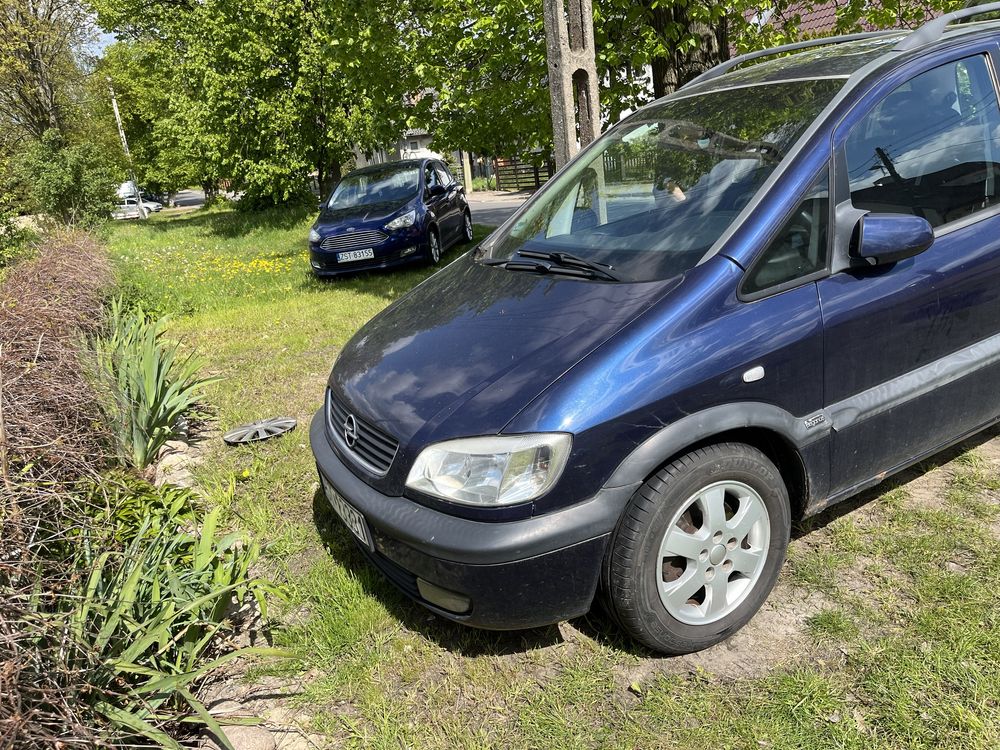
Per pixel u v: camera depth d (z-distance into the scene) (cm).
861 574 283
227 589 245
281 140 1986
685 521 246
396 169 1148
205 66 1956
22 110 2348
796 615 267
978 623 250
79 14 2364
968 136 302
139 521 306
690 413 234
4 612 182
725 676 243
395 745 229
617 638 262
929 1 717
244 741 236
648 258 276
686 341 237
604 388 228
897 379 279
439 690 249
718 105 329
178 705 244
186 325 799
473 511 228
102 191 1770
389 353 296
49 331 380
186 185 4059
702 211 281
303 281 1040
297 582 314
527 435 226
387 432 254
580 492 226
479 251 366
